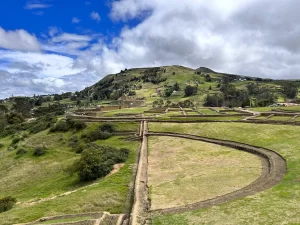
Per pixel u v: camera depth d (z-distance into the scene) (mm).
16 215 33844
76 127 93750
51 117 128000
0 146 97500
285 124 70062
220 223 24906
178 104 192000
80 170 51594
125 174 48125
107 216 31125
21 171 70188
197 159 50344
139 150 64250
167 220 27094
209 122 82250
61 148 82688
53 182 55750
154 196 34594
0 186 62812
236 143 58375
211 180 38344
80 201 36656
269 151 49250
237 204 28578
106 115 117562
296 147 48438
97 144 76688
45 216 32906
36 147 82562
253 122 76188
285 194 29453
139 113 118250
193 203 31062
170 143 65250
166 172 44844
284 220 23844
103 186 42719
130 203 35562
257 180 36281
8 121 151125
